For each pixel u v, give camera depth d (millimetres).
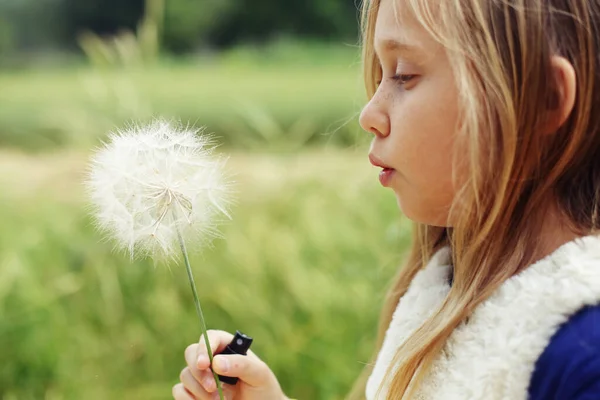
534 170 863
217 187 980
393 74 931
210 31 16141
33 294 2623
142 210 935
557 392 748
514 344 799
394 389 936
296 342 2488
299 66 13828
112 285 2621
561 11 848
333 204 3023
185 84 9906
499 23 843
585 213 868
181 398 1118
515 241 877
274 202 3070
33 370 2539
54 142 4988
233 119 4602
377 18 948
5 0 17703
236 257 2729
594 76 855
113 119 3088
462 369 845
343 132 3578
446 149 882
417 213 929
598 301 775
